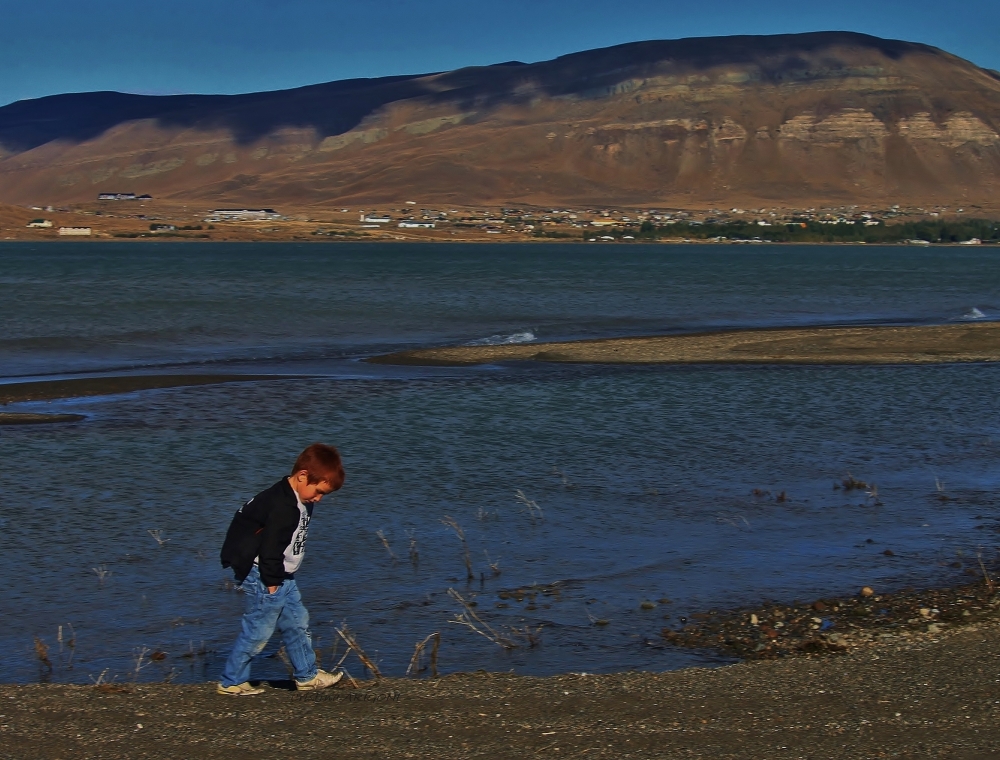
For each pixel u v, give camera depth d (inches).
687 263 5452.8
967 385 1019.3
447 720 238.4
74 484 564.7
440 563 421.7
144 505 518.9
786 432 735.1
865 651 290.5
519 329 1683.1
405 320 1836.9
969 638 301.7
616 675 273.4
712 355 1269.7
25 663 315.6
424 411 831.7
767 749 220.8
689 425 763.4
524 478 580.1
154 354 1314.0
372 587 390.6
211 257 5915.4
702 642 328.8
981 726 231.9
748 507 515.8
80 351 1342.3
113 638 339.3
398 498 531.2
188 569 414.6
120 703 250.1
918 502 527.5
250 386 991.0
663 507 515.5
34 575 403.9
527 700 251.4
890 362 1222.3
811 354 1286.9
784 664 279.9
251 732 231.0
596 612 360.2
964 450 671.1
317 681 264.2
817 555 430.9
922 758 216.1
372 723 236.7
